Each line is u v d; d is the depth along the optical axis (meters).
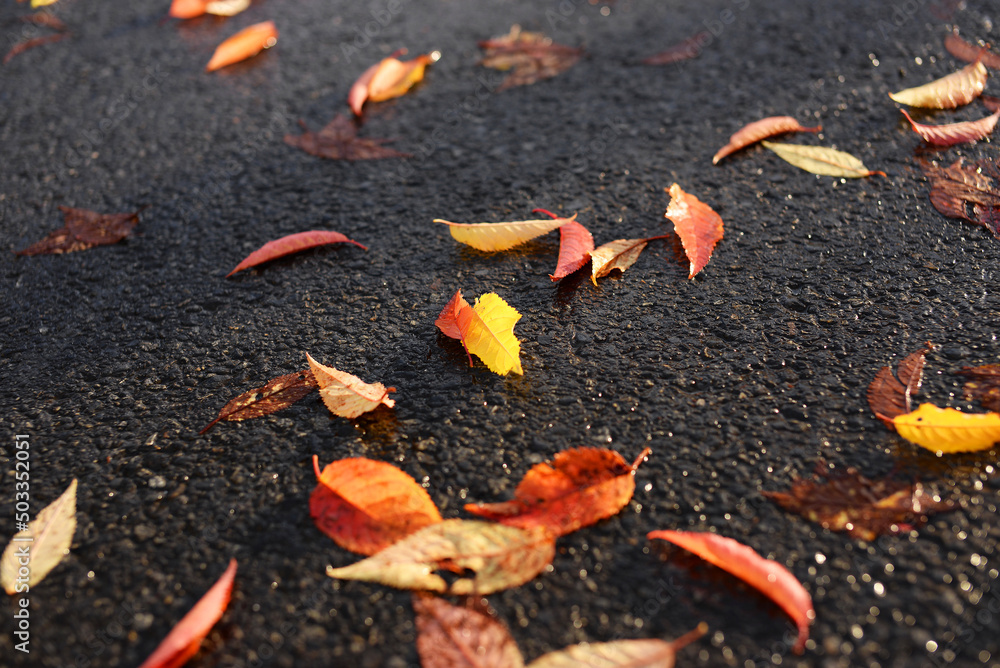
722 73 1.00
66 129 1.01
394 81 1.02
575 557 0.71
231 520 0.73
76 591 0.71
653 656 0.67
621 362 0.78
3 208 0.93
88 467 0.76
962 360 0.77
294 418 0.77
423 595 0.70
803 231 0.85
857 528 0.71
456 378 0.78
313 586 0.71
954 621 0.68
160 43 1.17
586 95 0.99
